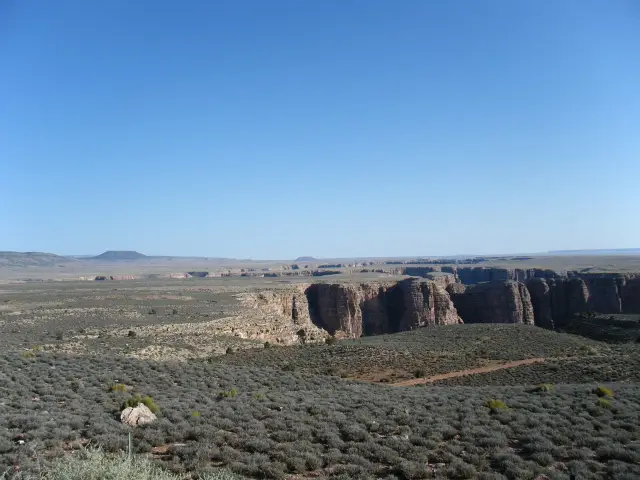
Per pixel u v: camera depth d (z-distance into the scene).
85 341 53.56
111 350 49.38
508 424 21.33
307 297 143.88
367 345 68.56
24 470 13.12
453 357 60.38
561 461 16.70
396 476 15.11
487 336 77.44
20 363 32.34
